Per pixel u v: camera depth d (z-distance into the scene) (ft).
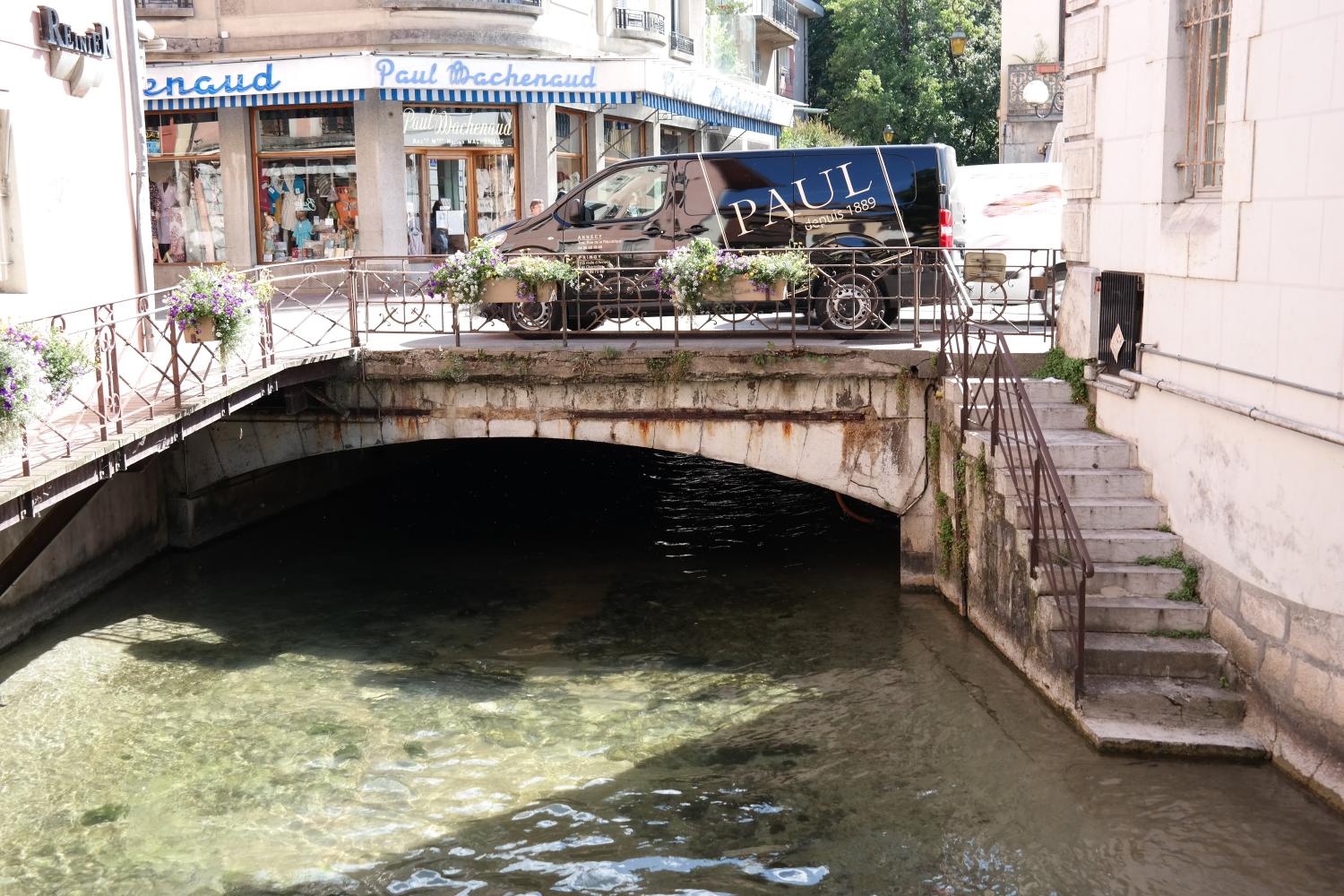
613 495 52.06
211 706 29.40
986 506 31.96
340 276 66.39
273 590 38.32
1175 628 27.48
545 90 65.26
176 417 30.53
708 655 32.37
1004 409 33.55
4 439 24.84
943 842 22.36
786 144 107.55
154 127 67.51
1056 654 27.30
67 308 37.78
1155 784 23.79
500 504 50.34
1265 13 24.93
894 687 29.48
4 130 34.91
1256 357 25.38
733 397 36.58
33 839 23.31
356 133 65.57
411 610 36.47
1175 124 29.55
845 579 38.65
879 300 38.70
